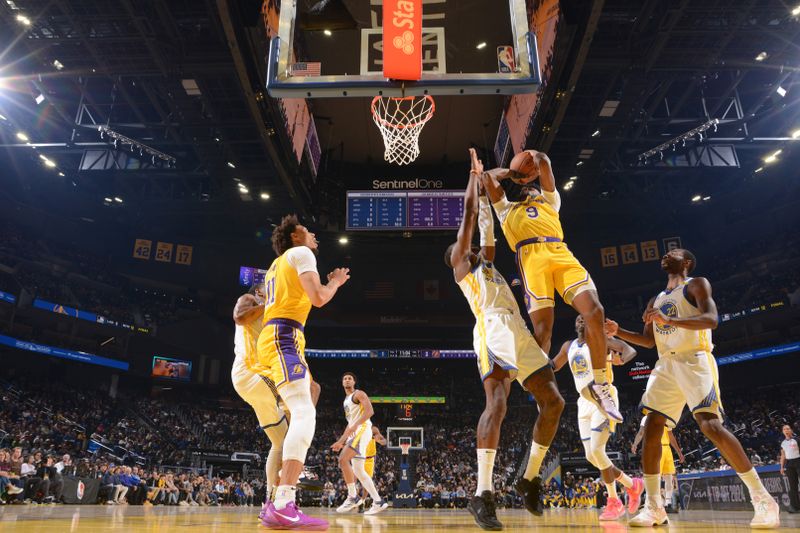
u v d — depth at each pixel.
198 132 24.45
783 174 30.22
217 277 35.41
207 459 27.45
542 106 19.17
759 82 23.91
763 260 31.33
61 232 32.59
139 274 34.12
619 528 3.74
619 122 23.42
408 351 37.31
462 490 25.72
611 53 19.84
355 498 9.12
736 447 3.76
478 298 3.84
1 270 27.89
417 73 6.37
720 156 27.53
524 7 6.71
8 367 28.78
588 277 4.04
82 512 7.86
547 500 24.66
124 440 26.92
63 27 19.19
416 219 26.27
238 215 32.38
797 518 6.12
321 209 29.83
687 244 34.19
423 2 7.10
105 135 27.05
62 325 30.53
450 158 28.88
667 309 4.27
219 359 36.34
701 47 19.56
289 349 3.40
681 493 13.57
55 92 23.97
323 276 36.56
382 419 38.09
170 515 7.09
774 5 17.94
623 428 30.91
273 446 4.65
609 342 6.14
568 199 30.31
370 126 26.70
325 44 7.84
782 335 29.97
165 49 19.67
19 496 12.73
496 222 31.61
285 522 3.13
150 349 34.19
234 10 15.57
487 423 3.41
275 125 20.00
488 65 6.72
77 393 29.64
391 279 36.56
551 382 3.55
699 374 4.02
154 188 30.27
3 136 26.58
